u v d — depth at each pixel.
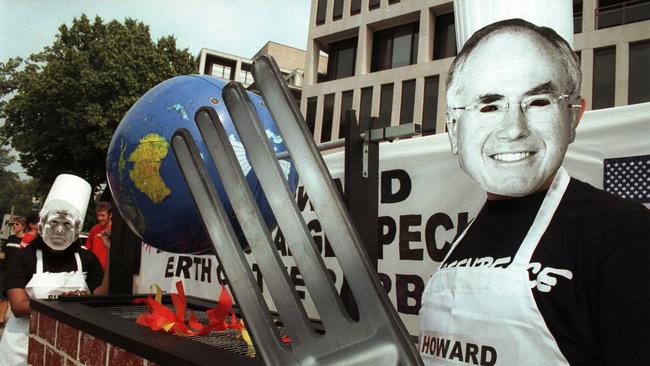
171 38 19.78
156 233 1.43
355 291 0.57
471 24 0.95
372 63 20.00
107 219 3.67
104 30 19.94
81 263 2.57
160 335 1.22
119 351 1.25
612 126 1.68
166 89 1.42
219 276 3.24
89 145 18.19
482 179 0.90
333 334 0.59
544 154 0.85
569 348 0.74
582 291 0.74
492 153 0.89
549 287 0.76
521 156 0.86
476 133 0.90
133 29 19.70
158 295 1.55
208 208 0.70
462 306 0.87
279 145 1.38
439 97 17.47
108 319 1.45
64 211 2.40
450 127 0.98
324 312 0.60
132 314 1.67
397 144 2.31
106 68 18.41
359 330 0.58
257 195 1.29
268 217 1.35
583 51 14.40
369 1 19.75
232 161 0.67
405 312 2.24
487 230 0.92
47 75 18.33
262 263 0.64
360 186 1.46
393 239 2.30
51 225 2.39
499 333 0.80
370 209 1.47
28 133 18.95
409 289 2.23
